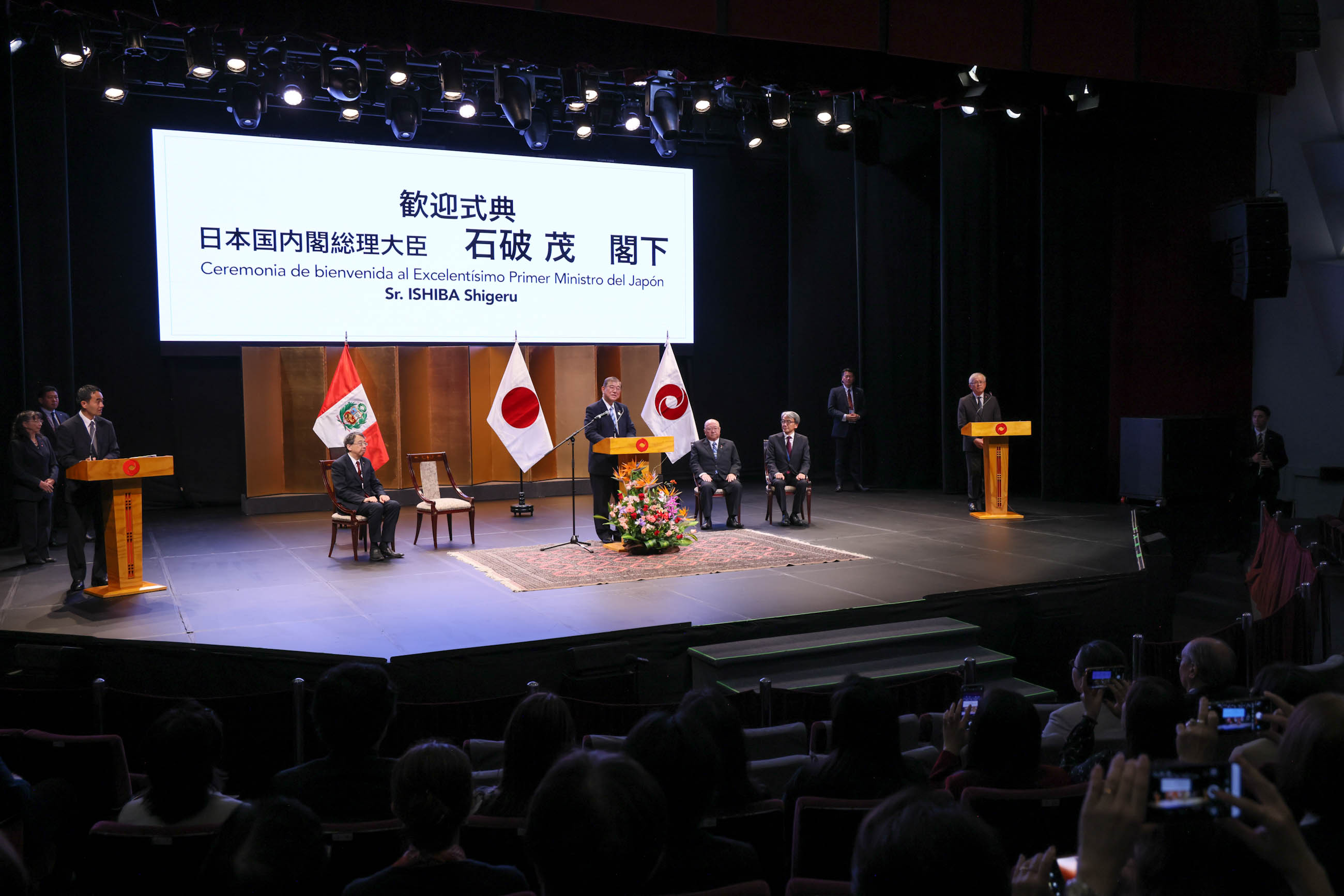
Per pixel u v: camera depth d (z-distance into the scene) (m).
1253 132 11.39
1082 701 3.26
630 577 7.68
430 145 11.73
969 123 12.36
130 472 6.93
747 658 6.02
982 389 10.92
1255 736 2.53
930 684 5.31
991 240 12.59
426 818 1.83
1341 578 6.35
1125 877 1.57
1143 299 11.75
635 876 1.25
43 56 9.63
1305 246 10.92
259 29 7.33
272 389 11.31
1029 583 7.30
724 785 2.57
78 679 5.71
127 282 11.02
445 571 8.00
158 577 7.70
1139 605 7.64
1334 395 10.82
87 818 3.59
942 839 1.09
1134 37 9.47
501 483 12.57
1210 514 10.28
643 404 13.27
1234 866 1.51
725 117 12.11
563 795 1.24
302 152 11.18
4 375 8.98
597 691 5.91
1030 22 9.08
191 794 2.38
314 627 6.14
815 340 13.45
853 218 13.50
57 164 9.85
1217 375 11.81
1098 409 11.79
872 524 10.21
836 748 2.71
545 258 12.28
